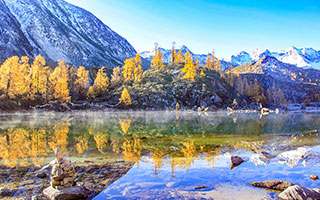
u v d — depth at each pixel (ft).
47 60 627.46
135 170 38.11
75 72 380.78
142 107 313.32
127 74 413.18
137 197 26.55
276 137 76.38
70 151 52.95
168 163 42.83
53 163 28.94
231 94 431.84
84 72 371.97
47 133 83.46
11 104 214.69
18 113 201.26
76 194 26.43
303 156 47.67
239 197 26.48
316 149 56.08
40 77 261.44
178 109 320.91
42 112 223.71
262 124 129.18
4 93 218.79
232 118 190.39
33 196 26.66
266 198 26.32
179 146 60.29
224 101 383.86
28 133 82.28
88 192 28.27
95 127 108.06
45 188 29.04
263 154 49.70
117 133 86.53
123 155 49.37
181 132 90.89
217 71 562.25
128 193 27.91
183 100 344.90
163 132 90.89
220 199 25.98
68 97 276.21
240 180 32.91
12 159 44.29
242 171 37.55
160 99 333.42
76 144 62.03
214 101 360.69
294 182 32.14
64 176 27.99
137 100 323.98
